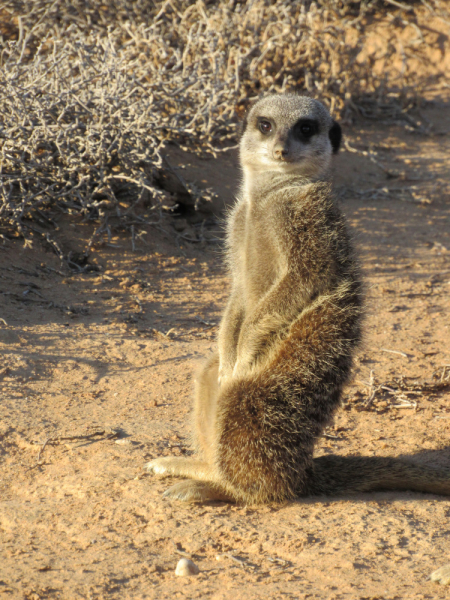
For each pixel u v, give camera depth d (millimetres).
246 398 5406
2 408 6688
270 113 6387
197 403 6051
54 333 8242
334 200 6117
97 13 15898
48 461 5965
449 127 18047
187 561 4422
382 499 5488
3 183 10055
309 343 5582
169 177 12133
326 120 6590
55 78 10789
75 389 7211
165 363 7840
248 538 4828
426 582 4230
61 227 10844
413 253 11695
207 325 9008
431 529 4930
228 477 5441
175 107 12672
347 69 17453
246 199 6617
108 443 6234
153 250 11031
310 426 5539
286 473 5430
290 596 4059
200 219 12266
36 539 4824
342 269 5824
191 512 5223
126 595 4141
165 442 6301
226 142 13766
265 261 6156
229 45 15133
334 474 5672
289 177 6379
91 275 10117
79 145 10992
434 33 20938
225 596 4078
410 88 18750
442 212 13469
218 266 10938
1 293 9047
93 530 4930
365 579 4273
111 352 8000
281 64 15984
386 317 9453
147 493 5434
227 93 12914
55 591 4176
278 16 15820
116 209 11188
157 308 9383
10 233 10453
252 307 6285
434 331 9055
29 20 14992
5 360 7488
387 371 7957
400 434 6629
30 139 10227
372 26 21125
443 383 7617
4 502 5363
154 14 15938
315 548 4664
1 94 10359
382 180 14836
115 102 10562
